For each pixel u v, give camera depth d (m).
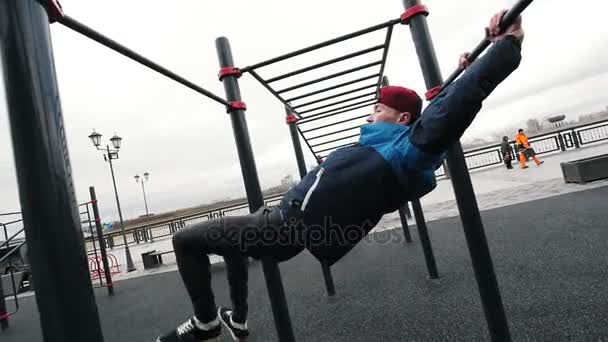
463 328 2.17
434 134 1.02
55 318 0.62
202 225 1.26
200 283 1.27
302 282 3.99
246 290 1.69
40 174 0.62
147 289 5.71
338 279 3.79
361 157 1.14
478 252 1.63
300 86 2.63
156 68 1.32
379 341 2.22
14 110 0.62
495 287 1.61
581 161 6.37
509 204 6.08
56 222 0.62
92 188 5.89
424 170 1.11
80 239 0.66
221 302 4.02
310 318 2.83
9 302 6.83
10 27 0.63
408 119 1.30
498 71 0.99
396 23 1.86
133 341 3.28
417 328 2.29
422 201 9.31
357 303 2.96
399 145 1.11
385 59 2.58
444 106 1.01
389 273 3.63
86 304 0.65
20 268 7.65
